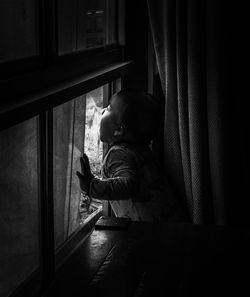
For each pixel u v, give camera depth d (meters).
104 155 2.11
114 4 2.04
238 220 2.15
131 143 1.97
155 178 1.95
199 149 1.98
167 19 1.93
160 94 2.21
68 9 1.66
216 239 1.31
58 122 1.63
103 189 1.78
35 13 1.44
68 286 1.10
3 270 1.41
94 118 2.01
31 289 1.47
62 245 1.70
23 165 1.44
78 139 1.80
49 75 1.45
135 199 1.93
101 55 1.86
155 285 1.10
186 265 1.18
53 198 1.55
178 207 1.98
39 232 1.49
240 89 2.03
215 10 1.89
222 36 1.92
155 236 1.33
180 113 1.98
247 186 2.15
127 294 1.07
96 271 1.15
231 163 2.04
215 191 2.02
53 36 1.48
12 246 1.44
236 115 2.05
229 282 1.12
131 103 1.94
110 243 1.29
